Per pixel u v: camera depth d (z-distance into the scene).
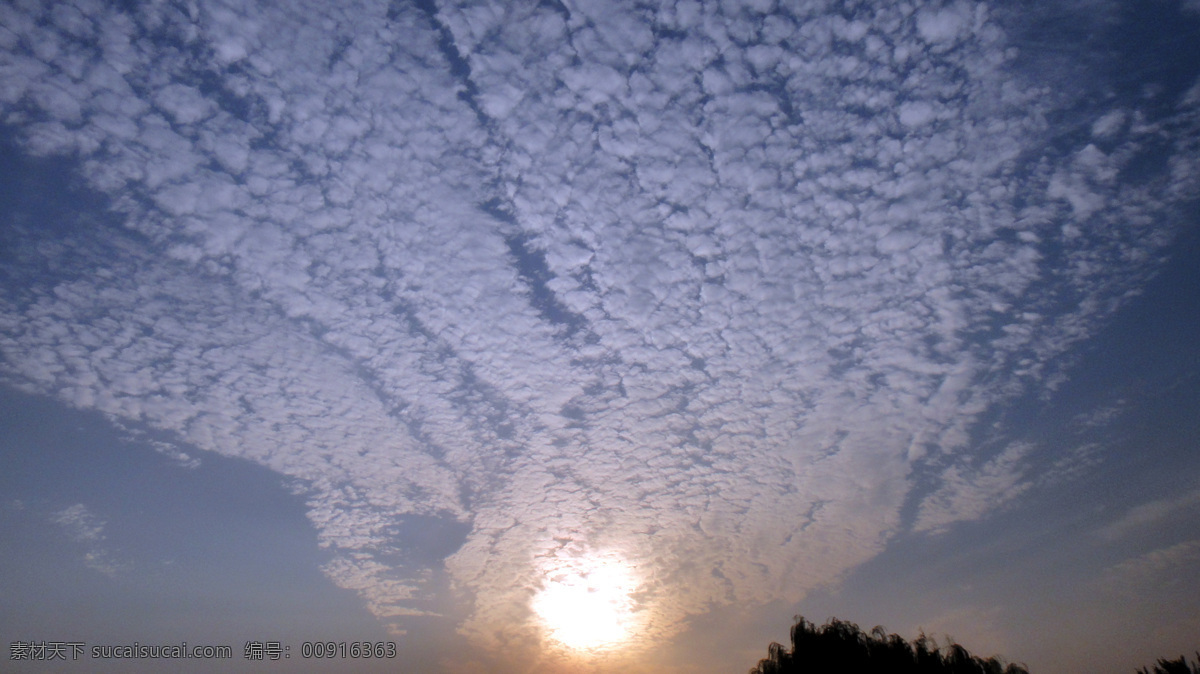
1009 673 14.11
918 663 13.43
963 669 13.52
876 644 13.95
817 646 14.20
